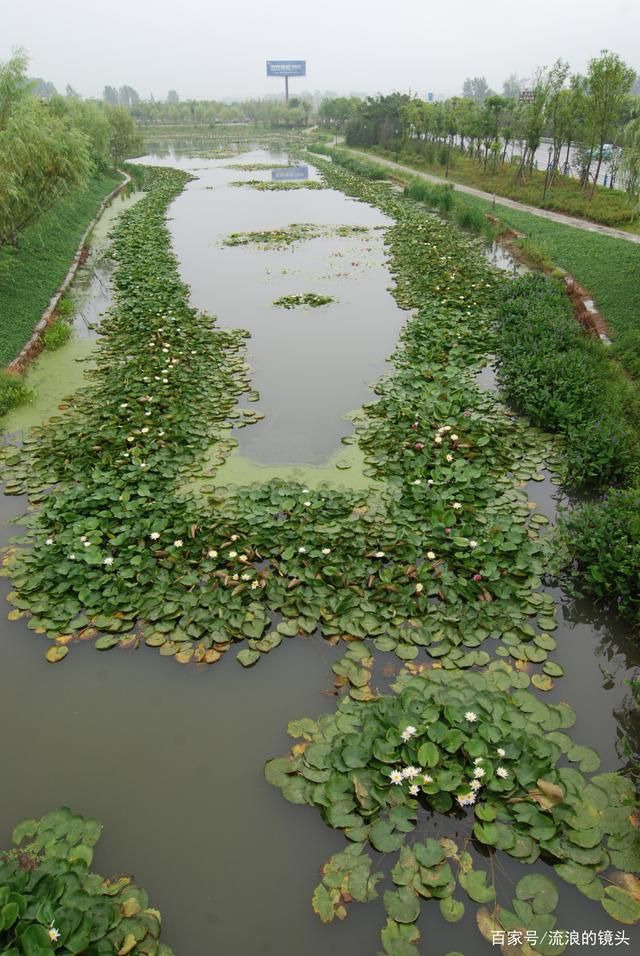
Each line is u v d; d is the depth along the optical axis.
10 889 2.81
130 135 34.72
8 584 4.78
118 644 4.24
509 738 3.43
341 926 2.79
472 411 7.23
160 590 4.59
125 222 19.33
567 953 2.65
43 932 2.59
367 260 14.69
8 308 10.34
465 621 4.30
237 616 4.34
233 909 2.87
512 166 24.83
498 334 9.46
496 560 4.78
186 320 10.34
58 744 3.64
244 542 4.98
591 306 9.89
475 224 16.89
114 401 7.41
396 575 4.64
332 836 3.15
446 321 10.04
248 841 3.13
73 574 4.73
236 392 7.91
